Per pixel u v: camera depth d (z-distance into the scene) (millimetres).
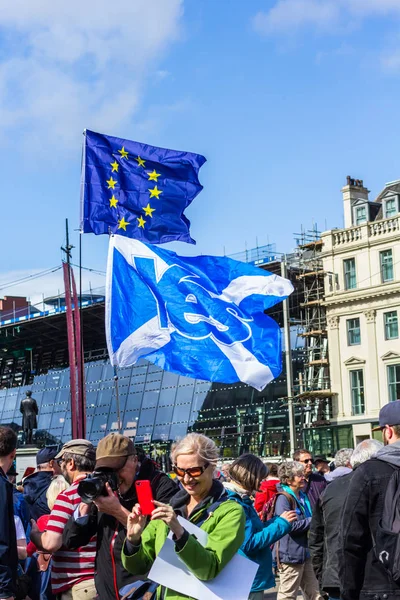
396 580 7020
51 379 98250
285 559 13906
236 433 78000
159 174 20453
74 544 8617
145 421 84438
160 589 7535
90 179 20078
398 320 70562
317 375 76312
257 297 18766
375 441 9992
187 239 20609
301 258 79938
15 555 8375
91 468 9242
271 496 15445
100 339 97188
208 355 18391
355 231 74062
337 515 9844
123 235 20141
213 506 7262
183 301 18516
